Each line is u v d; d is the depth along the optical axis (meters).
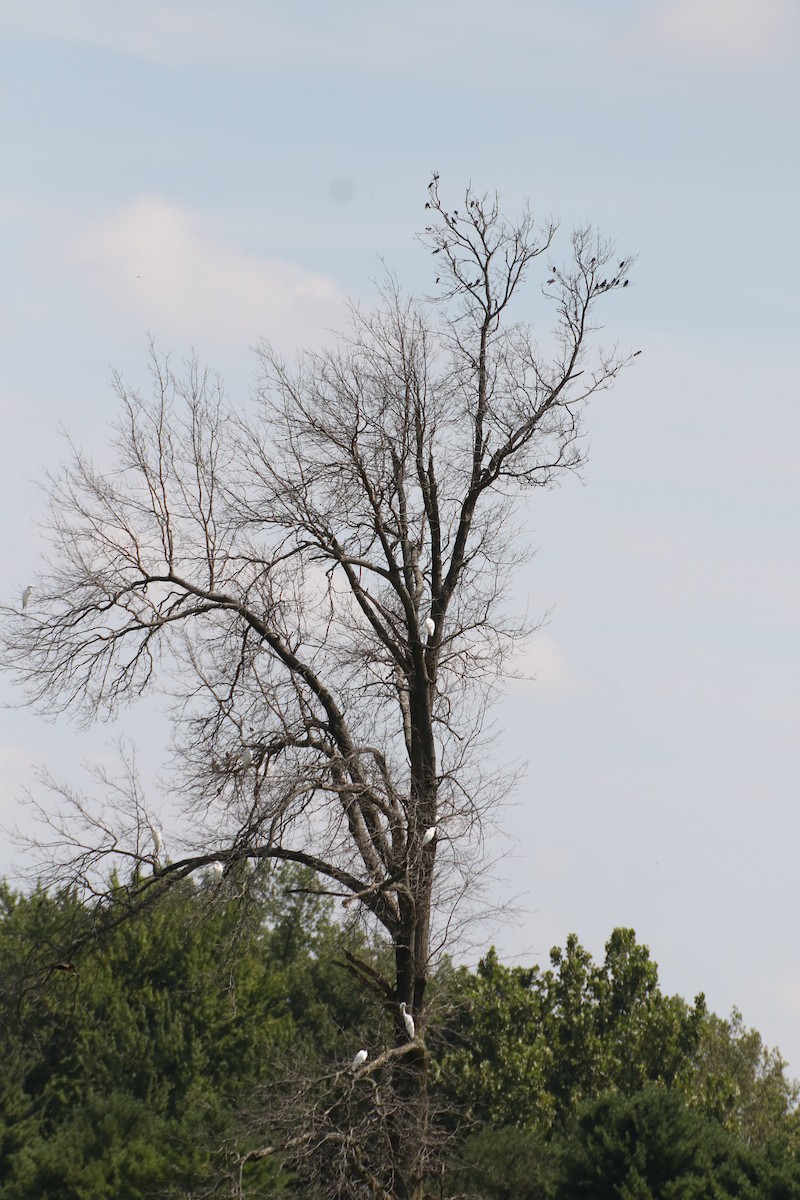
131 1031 120.50
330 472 80.25
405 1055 75.88
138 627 77.31
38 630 77.38
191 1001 124.19
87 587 77.38
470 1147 115.75
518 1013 143.38
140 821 77.25
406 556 83.38
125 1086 118.94
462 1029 143.12
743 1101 171.38
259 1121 72.56
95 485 78.19
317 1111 70.94
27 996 79.56
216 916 81.00
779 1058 182.88
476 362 83.75
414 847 74.50
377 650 80.56
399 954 77.62
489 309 83.69
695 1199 105.38
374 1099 70.38
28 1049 116.31
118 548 78.19
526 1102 136.62
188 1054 121.62
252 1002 128.62
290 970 143.75
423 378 82.56
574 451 83.19
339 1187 70.50
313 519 79.56
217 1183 72.50
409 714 83.06
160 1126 108.38
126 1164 102.94
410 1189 74.19
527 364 83.00
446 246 83.94
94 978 116.12
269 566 78.50
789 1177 104.38
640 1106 110.38
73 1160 103.50
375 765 77.31
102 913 77.62
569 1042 144.38
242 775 73.56
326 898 145.88
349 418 80.44
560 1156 113.44
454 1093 138.50
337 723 79.25
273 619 78.62
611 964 149.50
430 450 82.81
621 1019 146.00
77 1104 115.31
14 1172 104.12
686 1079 142.00
